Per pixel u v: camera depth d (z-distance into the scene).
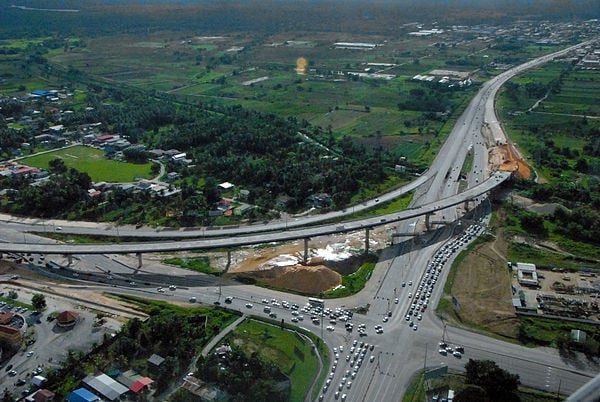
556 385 193.50
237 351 198.88
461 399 185.62
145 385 188.75
